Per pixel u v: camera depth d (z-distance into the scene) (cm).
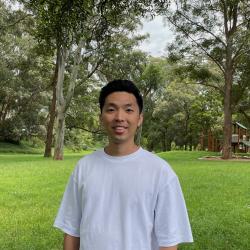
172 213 228
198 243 620
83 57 2841
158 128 5600
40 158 2791
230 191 1116
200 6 2638
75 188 242
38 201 980
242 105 3547
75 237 245
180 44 2816
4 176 1435
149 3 805
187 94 5084
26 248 598
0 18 2823
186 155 3312
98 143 6512
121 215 225
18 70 3900
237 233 685
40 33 711
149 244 225
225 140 2911
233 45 2645
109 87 245
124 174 230
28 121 4597
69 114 3528
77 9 656
